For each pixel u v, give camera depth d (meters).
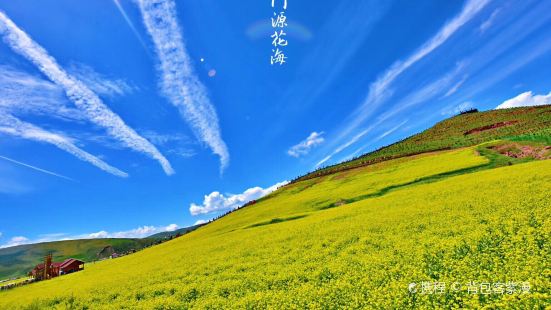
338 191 72.00
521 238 16.56
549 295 11.13
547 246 15.12
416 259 17.98
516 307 11.05
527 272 12.95
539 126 100.50
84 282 43.41
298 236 34.78
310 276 20.28
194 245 54.72
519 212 21.59
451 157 72.38
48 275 82.44
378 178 73.50
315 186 100.06
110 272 48.59
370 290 15.76
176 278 29.42
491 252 16.41
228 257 33.12
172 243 83.81
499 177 37.22
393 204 39.16
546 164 38.69
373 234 26.94
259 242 37.22
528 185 29.17
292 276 21.27
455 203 30.03
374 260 19.97
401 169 77.75
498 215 22.17
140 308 21.83
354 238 27.41
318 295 16.80
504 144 68.25
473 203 28.05
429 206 31.92
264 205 97.19
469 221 23.06
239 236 48.25
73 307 26.62
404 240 22.83
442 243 19.17
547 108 140.25
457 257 16.88
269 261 27.09
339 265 20.86
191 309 19.56
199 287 23.69
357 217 36.66
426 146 133.88
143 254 73.56
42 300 33.53
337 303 15.36
